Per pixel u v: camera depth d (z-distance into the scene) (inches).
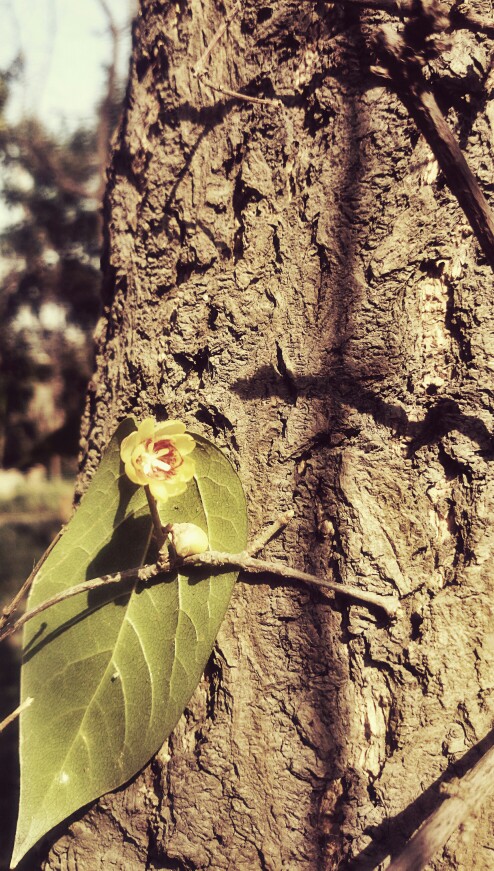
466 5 11.5
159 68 13.3
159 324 12.7
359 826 10.6
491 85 11.5
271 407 11.8
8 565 54.9
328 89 11.8
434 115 9.9
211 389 12.0
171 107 12.9
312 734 11.0
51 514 72.4
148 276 13.0
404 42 9.7
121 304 13.4
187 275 12.6
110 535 11.6
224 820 11.1
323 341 11.6
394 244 11.5
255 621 11.4
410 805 10.5
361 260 11.6
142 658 11.3
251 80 12.4
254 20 12.4
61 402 77.1
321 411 11.5
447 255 11.4
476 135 11.4
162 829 11.3
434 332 11.4
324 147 11.8
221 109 12.6
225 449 11.8
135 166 13.5
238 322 12.0
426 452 11.4
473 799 8.9
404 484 11.3
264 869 10.9
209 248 12.4
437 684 10.8
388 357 11.4
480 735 10.6
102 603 11.5
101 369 13.6
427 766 10.6
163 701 11.1
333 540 11.3
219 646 11.4
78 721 11.3
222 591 11.2
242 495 11.3
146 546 11.5
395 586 11.0
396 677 10.9
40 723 11.4
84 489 13.2
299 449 11.6
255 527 11.6
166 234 12.9
